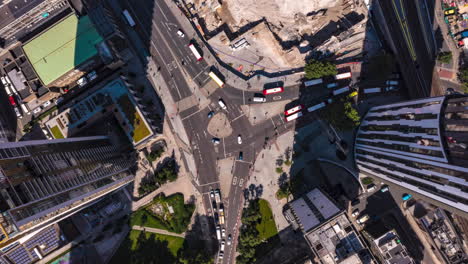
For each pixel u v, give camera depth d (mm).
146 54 116188
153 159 115000
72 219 114875
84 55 106688
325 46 110938
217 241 115875
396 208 111688
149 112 116000
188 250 112750
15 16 108062
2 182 62250
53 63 107188
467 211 64625
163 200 114875
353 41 111000
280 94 113562
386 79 111250
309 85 111875
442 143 66312
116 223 115375
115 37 111438
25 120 117438
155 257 115688
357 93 111812
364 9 109562
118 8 116000
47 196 70688
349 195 112312
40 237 113438
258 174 114188
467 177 61125
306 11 111562
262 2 112062
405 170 81938
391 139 86125
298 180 111250
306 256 111125
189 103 115500
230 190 114938
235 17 114062
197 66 114812
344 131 109562
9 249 109812
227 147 114875
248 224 111500
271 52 112750
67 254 115375
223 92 114688
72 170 83125
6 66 113812
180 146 116125
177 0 115125
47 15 111000
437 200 74625
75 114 110500
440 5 109688
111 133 114125
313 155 113125
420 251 111375
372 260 83062
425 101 73562
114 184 98188
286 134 113500
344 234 85375
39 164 72938
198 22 114125
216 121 115000
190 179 116000
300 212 98312
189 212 114750
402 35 111000
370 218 111875
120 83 109062
